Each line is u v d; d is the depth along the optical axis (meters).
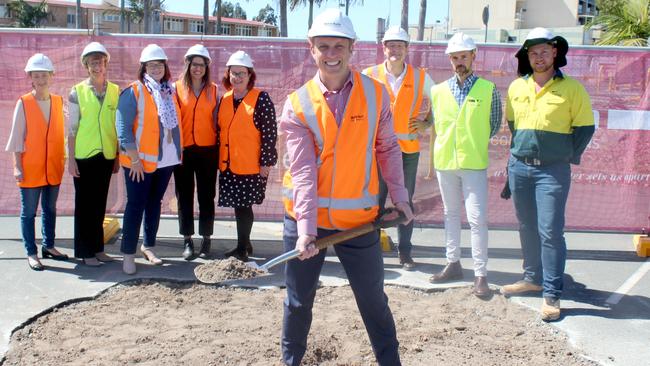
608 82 6.76
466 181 5.38
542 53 4.95
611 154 6.93
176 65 6.89
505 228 7.17
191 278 5.75
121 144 5.63
